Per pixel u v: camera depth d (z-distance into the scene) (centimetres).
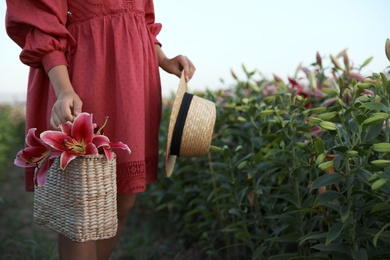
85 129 158
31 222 365
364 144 160
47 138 153
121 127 184
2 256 272
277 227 209
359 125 159
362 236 160
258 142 226
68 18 188
